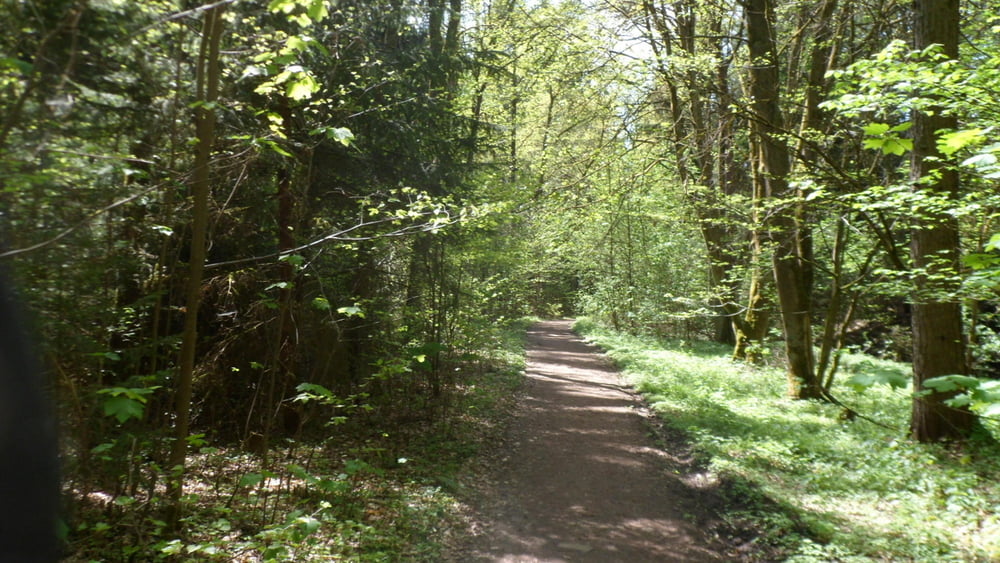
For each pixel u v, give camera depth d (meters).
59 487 1.85
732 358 19.47
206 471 8.31
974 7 10.29
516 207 12.94
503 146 14.89
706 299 17.67
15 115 3.12
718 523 7.44
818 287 19.12
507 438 11.20
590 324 32.03
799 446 9.81
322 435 10.43
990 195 7.29
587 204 15.28
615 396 15.10
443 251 12.15
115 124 5.14
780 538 6.71
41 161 3.65
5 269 1.96
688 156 16.00
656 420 12.50
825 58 13.35
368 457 9.53
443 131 12.16
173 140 5.55
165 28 5.09
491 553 6.63
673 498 8.36
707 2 15.07
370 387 11.98
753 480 8.36
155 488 6.85
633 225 24.97
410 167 11.23
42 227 3.88
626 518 7.66
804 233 13.09
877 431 10.48
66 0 3.65
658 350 22.28
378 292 11.66
